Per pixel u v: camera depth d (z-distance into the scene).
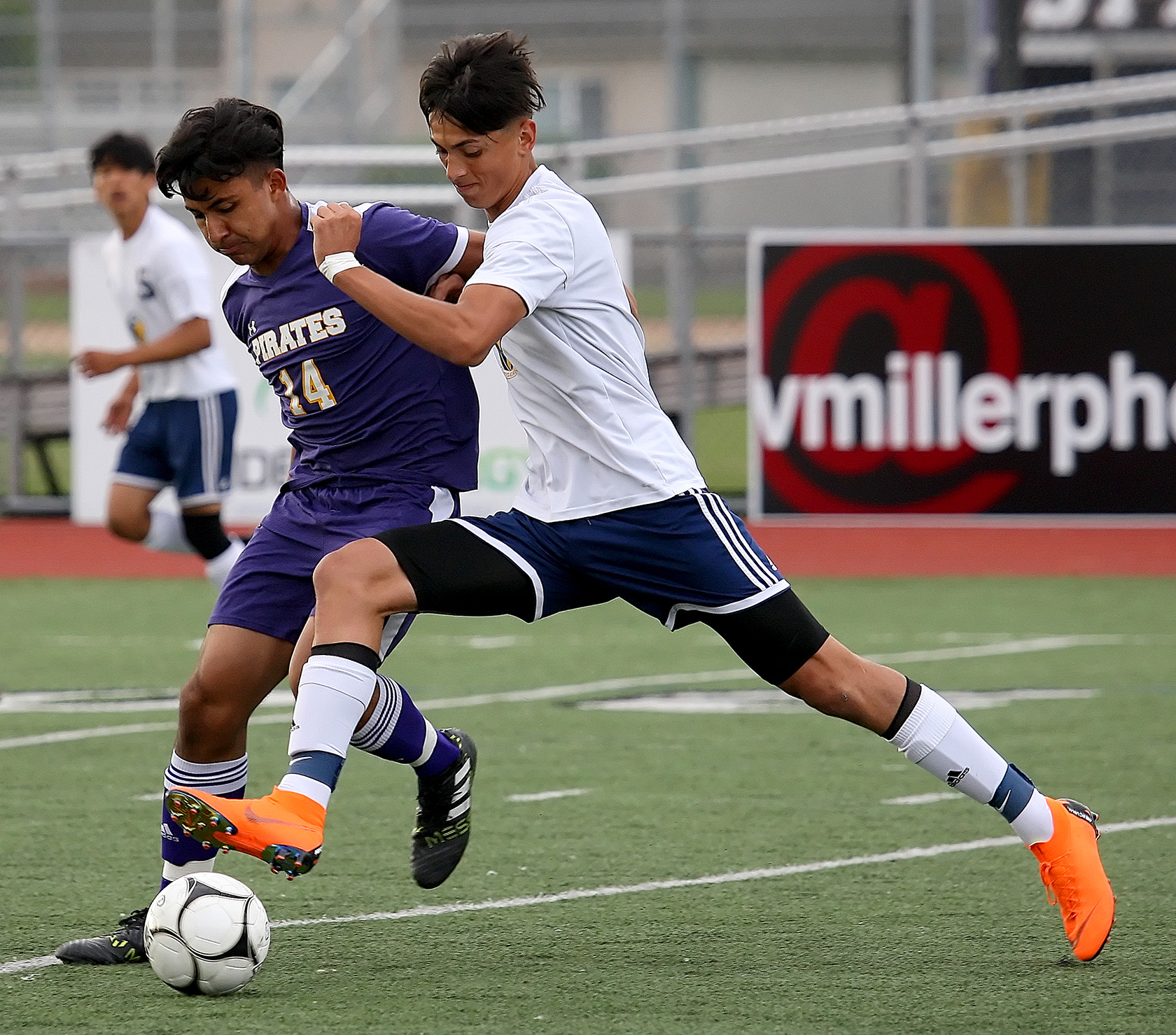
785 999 13.30
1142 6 72.25
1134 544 48.44
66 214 71.44
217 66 105.81
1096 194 66.06
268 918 15.90
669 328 53.72
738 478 52.03
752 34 101.50
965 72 88.31
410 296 13.47
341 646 13.59
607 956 14.61
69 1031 12.48
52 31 74.06
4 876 17.44
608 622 38.81
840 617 38.25
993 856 18.36
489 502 44.00
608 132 106.19
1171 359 44.25
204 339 31.64
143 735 25.59
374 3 80.69
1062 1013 12.89
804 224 96.44
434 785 16.22
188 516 32.94
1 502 48.88
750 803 21.00
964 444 44.56
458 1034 12.41
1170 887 16.91
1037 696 28.48
